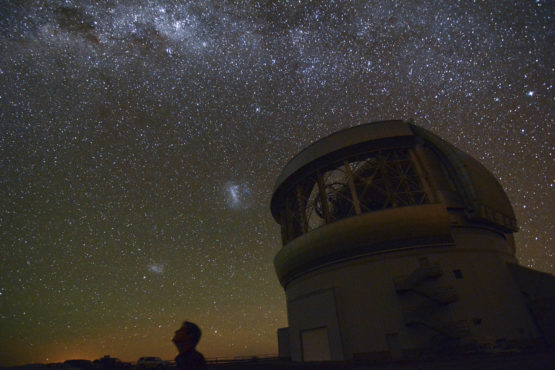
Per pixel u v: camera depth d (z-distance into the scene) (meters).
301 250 30.48
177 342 3.33
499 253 27.66
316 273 29.33
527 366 12.40
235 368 25.89
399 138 29.92
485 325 23.41
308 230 31.98
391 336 23.72
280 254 34.41
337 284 27.17
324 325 26.77
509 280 26.22
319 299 27.88
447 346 22.08
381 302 24.81
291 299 33.25
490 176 32.88
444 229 25.47
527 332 23.97
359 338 24.66
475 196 27.17
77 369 27.31
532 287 25.25
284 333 38.00
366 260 26.47
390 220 25.92
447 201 27.81
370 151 30.23
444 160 29.97
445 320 23.14
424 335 22.94
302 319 29.55
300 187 33.81
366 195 33.56
